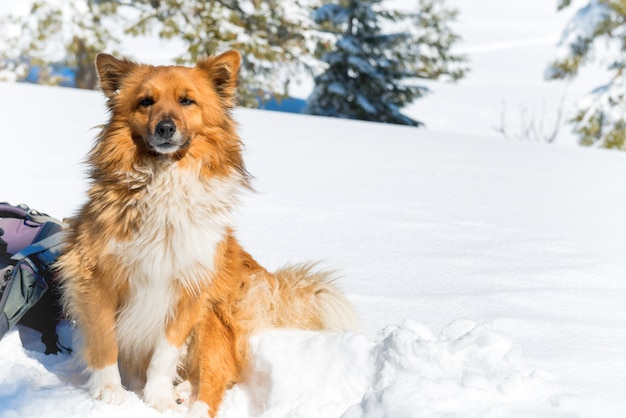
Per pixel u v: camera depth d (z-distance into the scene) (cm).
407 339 310
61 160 737
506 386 293
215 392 341
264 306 378
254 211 615
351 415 292
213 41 2500
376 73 2944
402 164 956
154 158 354
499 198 771
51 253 383
